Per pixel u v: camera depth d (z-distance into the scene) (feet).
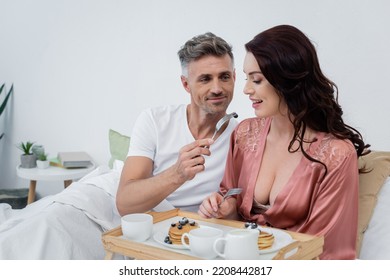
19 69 9.96
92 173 6.63
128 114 8.16
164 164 5.35
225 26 6.77
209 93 4.79
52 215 4.72
